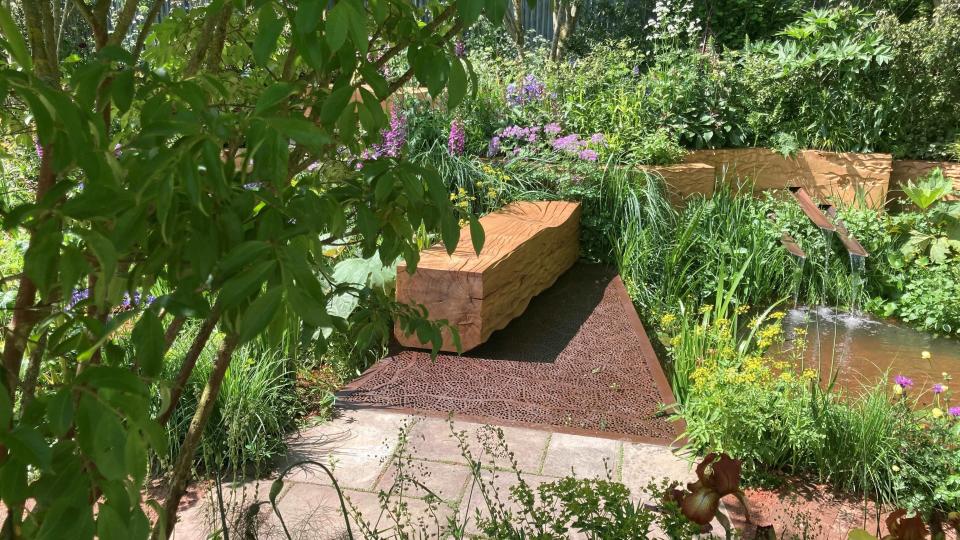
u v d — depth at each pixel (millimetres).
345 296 4508
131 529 847
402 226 1396
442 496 3086
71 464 855
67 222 955
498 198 6879
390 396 4066
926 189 7570
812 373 3664
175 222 982
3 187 3016
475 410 3926
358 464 3348
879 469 3316
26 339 1064
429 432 3676
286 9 1065
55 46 1162
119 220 923
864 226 7340
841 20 9141
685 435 3635
